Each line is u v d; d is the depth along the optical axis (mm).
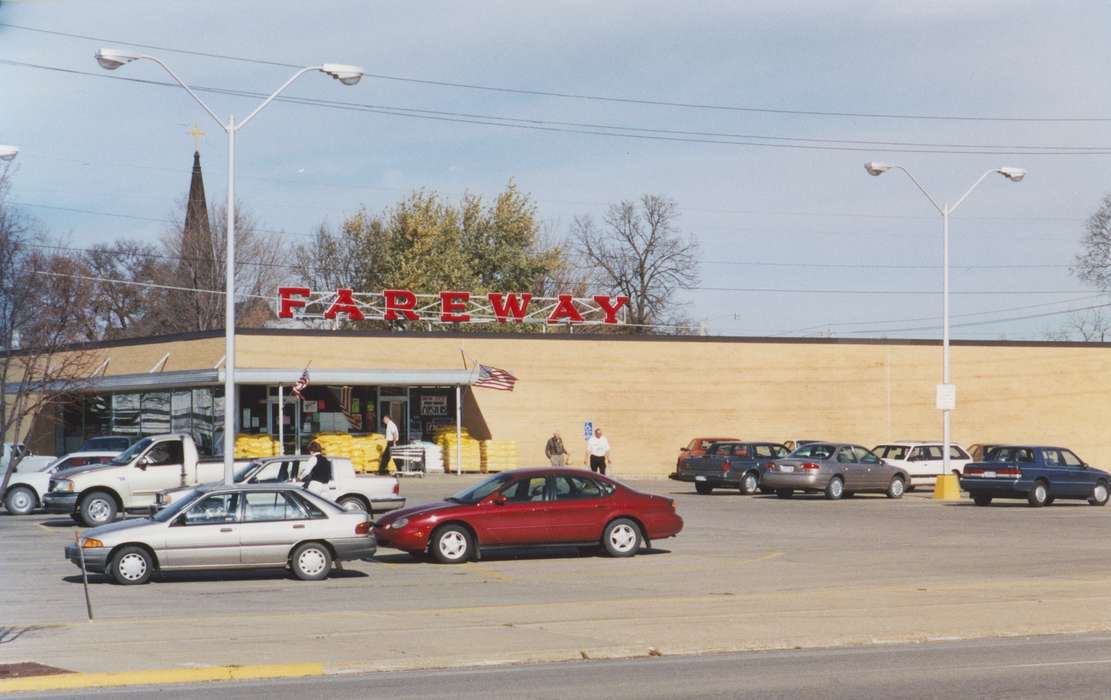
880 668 11938
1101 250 78500
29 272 42938
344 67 27141
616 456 50625
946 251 40125
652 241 83250
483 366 46375
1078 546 24531
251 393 45781
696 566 21125
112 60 25500
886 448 44188
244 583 19266
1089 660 12406
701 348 52000
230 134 27047
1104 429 57188
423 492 38375
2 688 10930
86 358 48469
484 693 10711
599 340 50750
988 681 11156
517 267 75812
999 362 55844
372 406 47656
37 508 33844
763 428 52625
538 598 17172
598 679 11398
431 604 16641
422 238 72062
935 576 19625
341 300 48938
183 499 19688
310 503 19844
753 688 10859
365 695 10664
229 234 26859
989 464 36594
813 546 24531
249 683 11344
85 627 14438
